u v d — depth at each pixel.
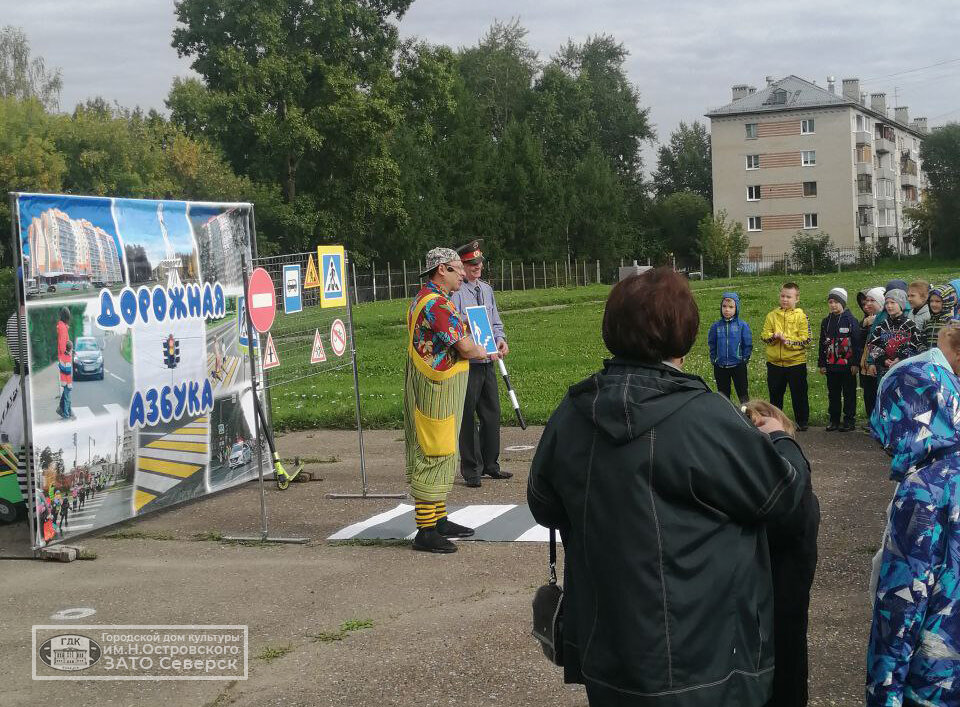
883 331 11.06
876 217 93.50
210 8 53.41
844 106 86.62
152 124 65.19
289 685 4.64
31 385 7.13
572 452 2.73
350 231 58.06
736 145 90.44
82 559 7.09
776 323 12.27
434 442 6.92
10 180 53.94
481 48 90.38
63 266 7.42
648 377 2.67
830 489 8.50
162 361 8.47
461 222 71.25
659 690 2.50
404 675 4.68
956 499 2.90
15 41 76.38
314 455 11.22
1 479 7.96
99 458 7.77
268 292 7.88
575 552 2.73
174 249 8.65
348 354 9.81
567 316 36.00
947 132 78.81
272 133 51.66
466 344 6.97
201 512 8.52
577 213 80.44
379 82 53.72
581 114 90.25
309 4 54.12
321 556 6.96
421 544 6.95
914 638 2.89
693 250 89.38
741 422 2.62
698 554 2.56
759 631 2.64
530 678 4.58
